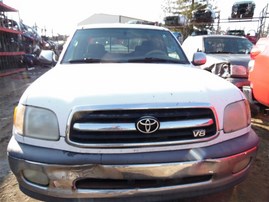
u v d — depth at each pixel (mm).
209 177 1908
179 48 3449
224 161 1869
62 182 1771
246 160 2025
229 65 5133
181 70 2568
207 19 16953
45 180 1812
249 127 2160
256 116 4504
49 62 3645
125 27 3520
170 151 1810
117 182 1807
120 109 1756
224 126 1949
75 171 1743
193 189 1883
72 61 2994
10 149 1900
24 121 1899
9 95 7484
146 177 1772
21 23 13820
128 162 1738
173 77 2211
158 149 1798
